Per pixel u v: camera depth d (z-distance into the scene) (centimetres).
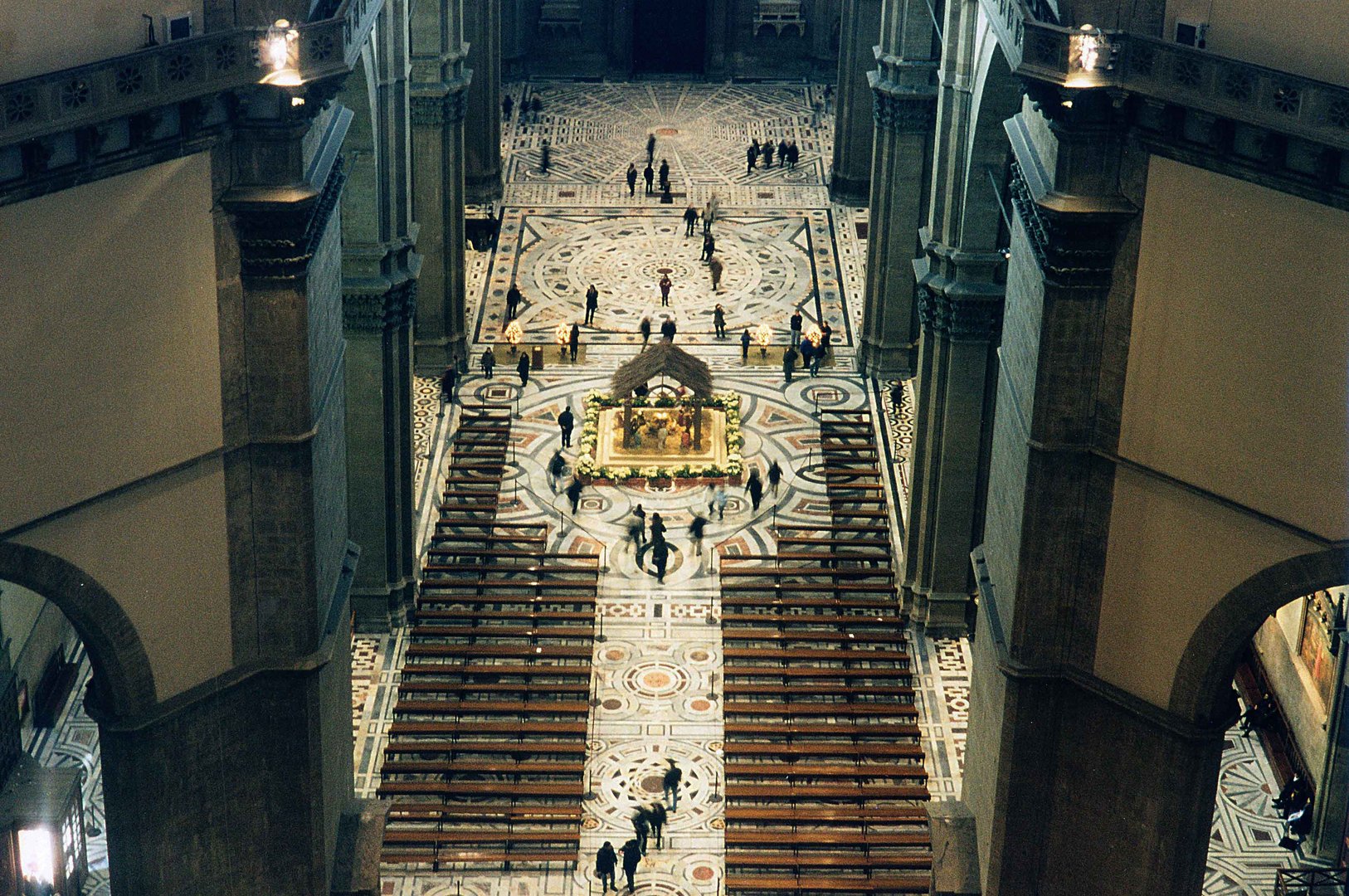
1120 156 3216
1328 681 4344
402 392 4919
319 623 3538
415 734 4572
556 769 4481
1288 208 3008
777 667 4856
